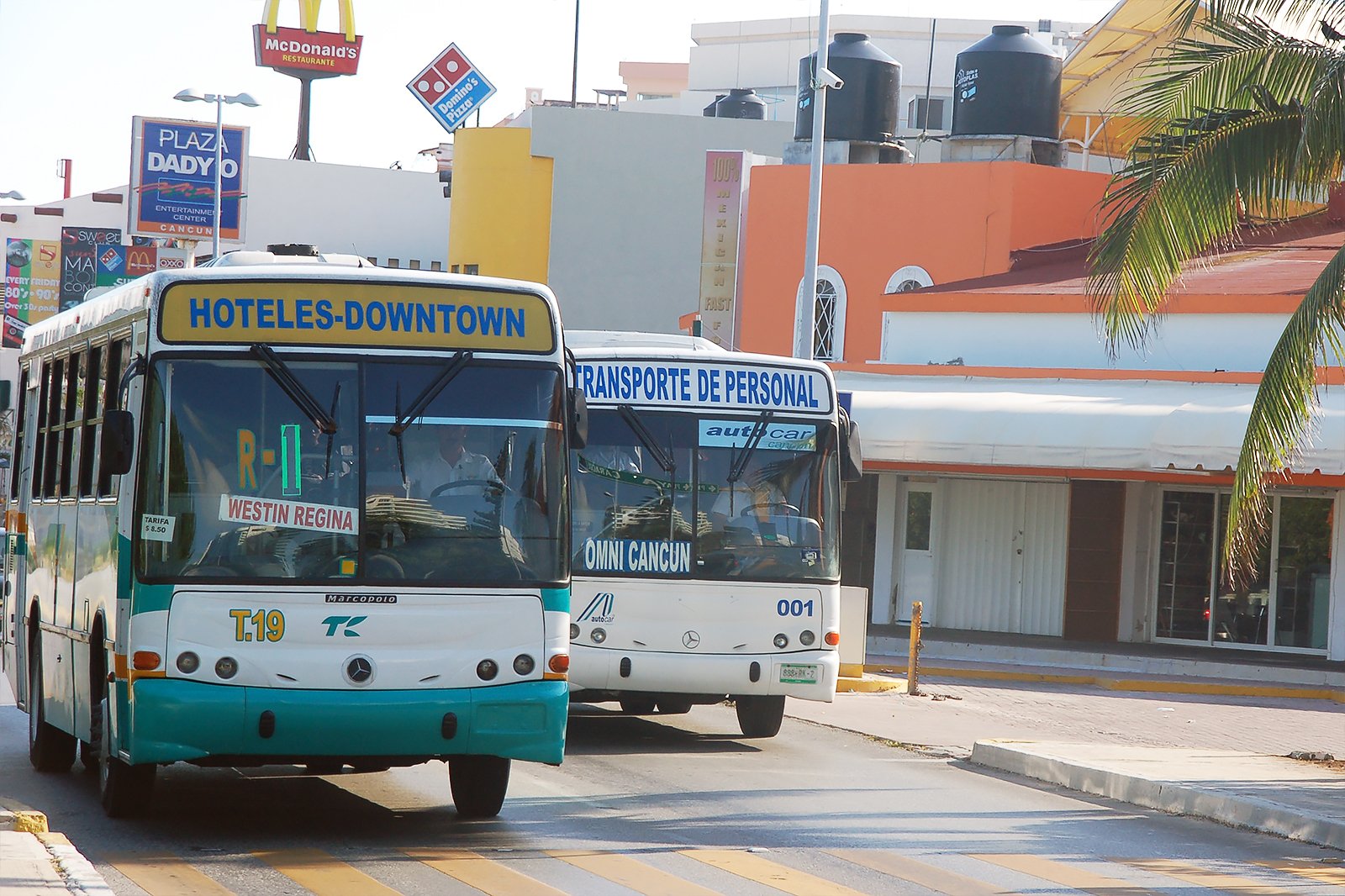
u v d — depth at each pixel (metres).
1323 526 76.44
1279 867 28.45
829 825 30.94
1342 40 42.00
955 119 107.38
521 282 28.38
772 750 43.22
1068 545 81.88
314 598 26.39
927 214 99.25
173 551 26.25
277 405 26.97
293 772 35.53
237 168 191.62
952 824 31.84
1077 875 26.72
